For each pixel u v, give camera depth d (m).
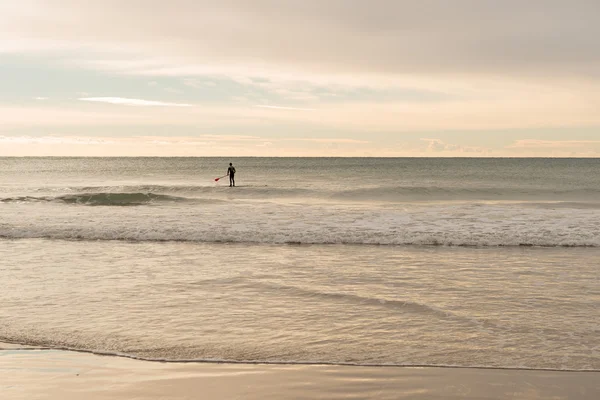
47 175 67.12
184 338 7.01
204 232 17.09
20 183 49.66
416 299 8.96
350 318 7.89
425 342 6.77
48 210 24.55
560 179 53.22
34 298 9.21
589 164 108.88
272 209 24.28
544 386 5.32
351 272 11.45
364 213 22.03
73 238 17.30
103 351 6.52
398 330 7.29
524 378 5.54
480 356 6.23
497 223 18.56
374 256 13.62
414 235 16.42
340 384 5.39
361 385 5.36
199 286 10.11
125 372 5.79
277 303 8.80
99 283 10.41
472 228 17.55
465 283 10.25
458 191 36.38
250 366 5.97
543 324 7.51
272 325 7.58
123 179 57.25
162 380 5.53
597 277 10.81
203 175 65.75
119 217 20.95
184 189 39.06
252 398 5.05
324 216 21.00
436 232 16.84
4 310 8.45
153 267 12.15
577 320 7.70
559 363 5.98
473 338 6.91
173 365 6.02
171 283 10.38
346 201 32.25
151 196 30.94
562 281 10.41
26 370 5.86
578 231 16.64
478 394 5.13
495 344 6.66
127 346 6.70
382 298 9.03
